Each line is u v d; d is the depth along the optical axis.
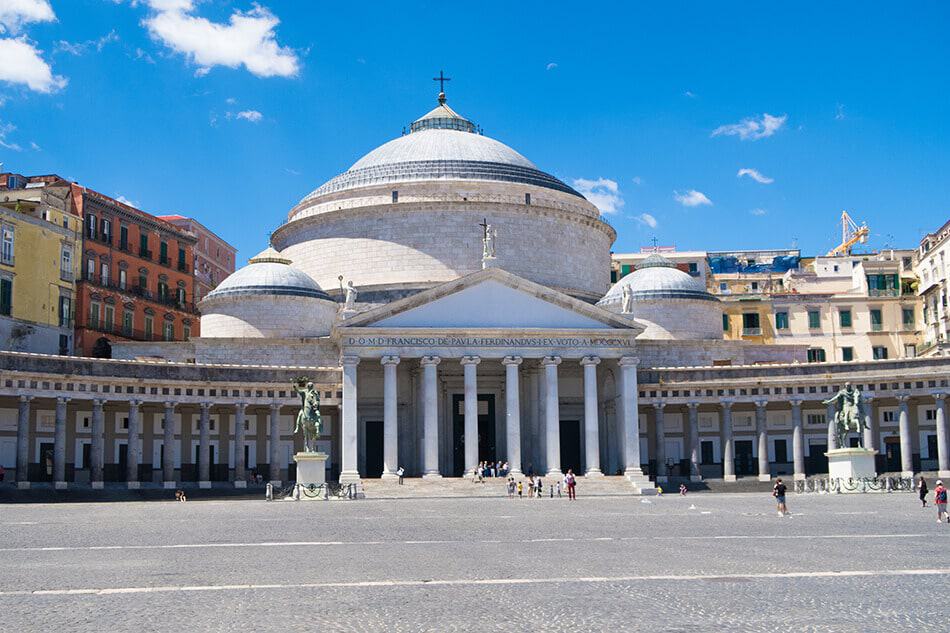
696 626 22.11
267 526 51.69
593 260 118.38
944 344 118.88
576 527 49.41
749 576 29.47
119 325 116.25
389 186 113.69
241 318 106.56
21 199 108.75
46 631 22.53
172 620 23.70
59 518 57.88
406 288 109.56
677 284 114.56
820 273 147.50
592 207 121.50
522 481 91.12
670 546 38.97
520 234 112.44
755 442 105.06
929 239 127.50
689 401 101.94
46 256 105.75
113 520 56.19
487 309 96.19
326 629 22.44
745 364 111.50
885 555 34.81
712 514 57.97
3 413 88.88
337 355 104.56
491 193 113.94
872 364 99.94
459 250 111.00
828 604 24.64
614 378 102.31
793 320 131.12
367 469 102.38
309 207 118.56
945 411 97.62
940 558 33.81
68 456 92.75
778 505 57.00
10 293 100.69
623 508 65.62
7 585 29.34
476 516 58.47
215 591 27.95
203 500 84.81
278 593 27.55
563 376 105.44
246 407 97.62
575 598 25.97
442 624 22.84
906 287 132.38
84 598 26.89
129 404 92.31
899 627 21.77
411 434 102.12
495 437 103.94
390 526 51.28
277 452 96.94
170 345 105.56
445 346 94.88
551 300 96.94
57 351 106.75
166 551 38.94
